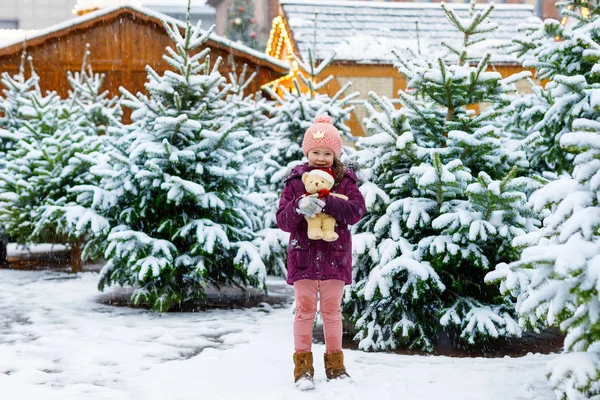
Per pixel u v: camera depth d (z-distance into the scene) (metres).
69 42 18.14
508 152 5.63
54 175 9.47
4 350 5.07
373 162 5.74
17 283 9.07
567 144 3.18
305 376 4.07
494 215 5.09
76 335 5.69
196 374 4.37
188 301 7.72
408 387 4.02
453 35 23.53
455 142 5.47
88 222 7.19
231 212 7.32
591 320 2.91
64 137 9.70
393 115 5.60
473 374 4.32
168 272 6.89
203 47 17.70
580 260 2.87
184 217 7.08
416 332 5.38
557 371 3.00
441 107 6.36
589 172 3.19
